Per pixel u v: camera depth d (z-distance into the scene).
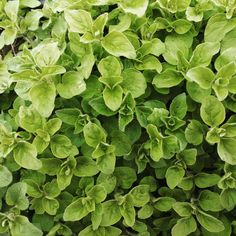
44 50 0.19
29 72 0.19
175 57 0.20
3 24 0.22
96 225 0.19
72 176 0.20
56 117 0.20
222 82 0.19
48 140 0.19
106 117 0.20
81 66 0.19
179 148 0.19
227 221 0.21
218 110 0.19
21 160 0.19
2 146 0.19
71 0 0.21
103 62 0.19
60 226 0.20
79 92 0.19
